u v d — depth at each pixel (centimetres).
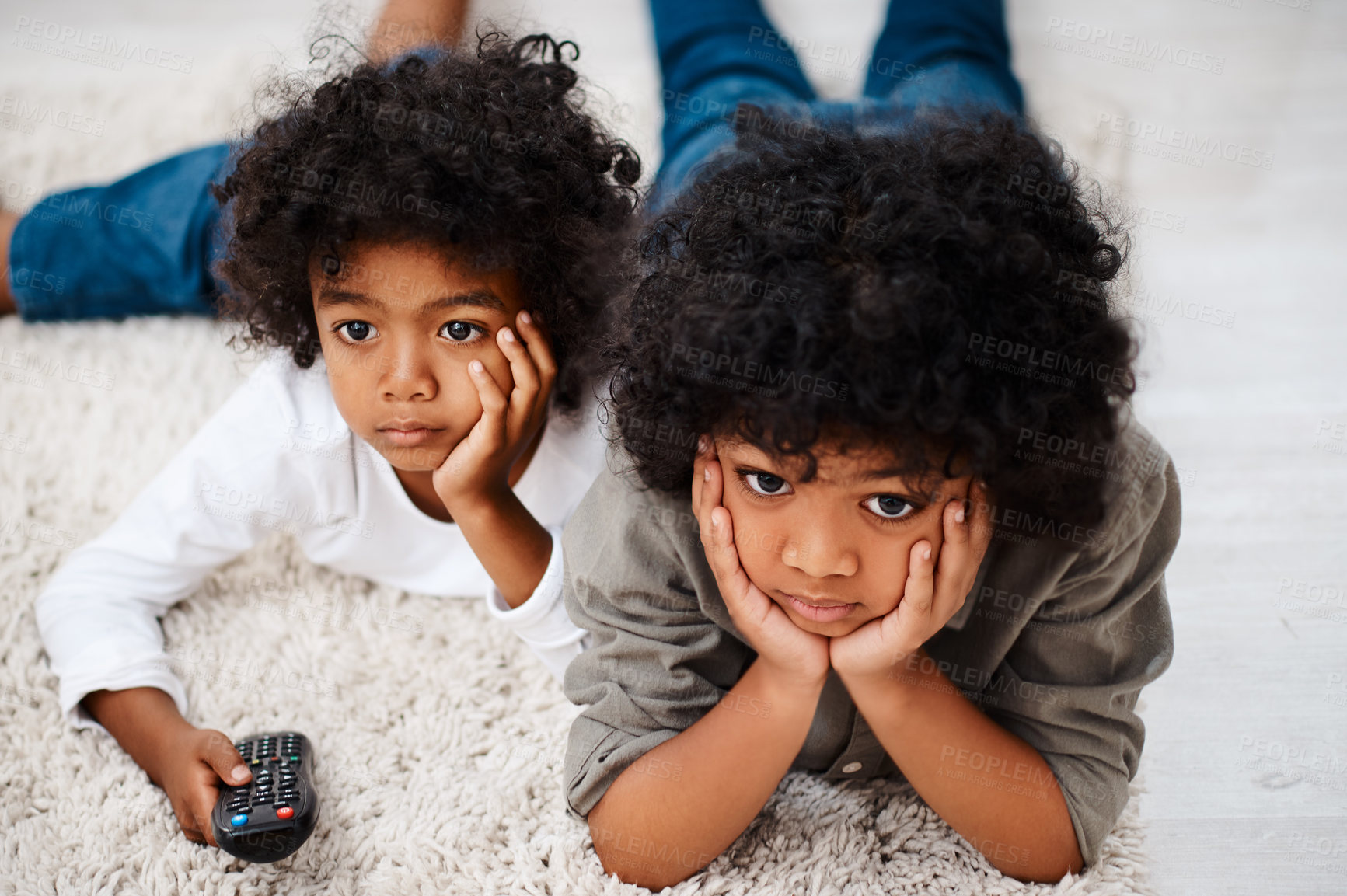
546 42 107
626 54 185
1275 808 94
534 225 88
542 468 106
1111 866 87
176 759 90
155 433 129
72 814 91
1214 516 123
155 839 89
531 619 96
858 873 86
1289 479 127
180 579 109
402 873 86
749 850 88
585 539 85
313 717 101
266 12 198
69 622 101
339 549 112
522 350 89
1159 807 94
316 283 88
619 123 154
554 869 86
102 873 86
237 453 103
